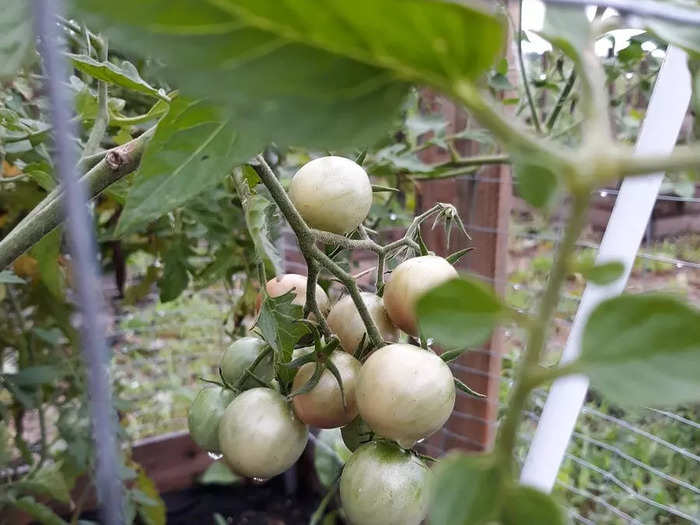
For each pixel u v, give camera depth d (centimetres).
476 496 6
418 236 18
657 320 5
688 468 43
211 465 49
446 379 14
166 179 9
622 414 45
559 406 19
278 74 5
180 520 46
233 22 5
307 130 5
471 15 5
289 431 16
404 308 16
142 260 58
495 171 37
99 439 8
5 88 24
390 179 40
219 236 35
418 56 5
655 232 59
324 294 19
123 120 19
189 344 56
